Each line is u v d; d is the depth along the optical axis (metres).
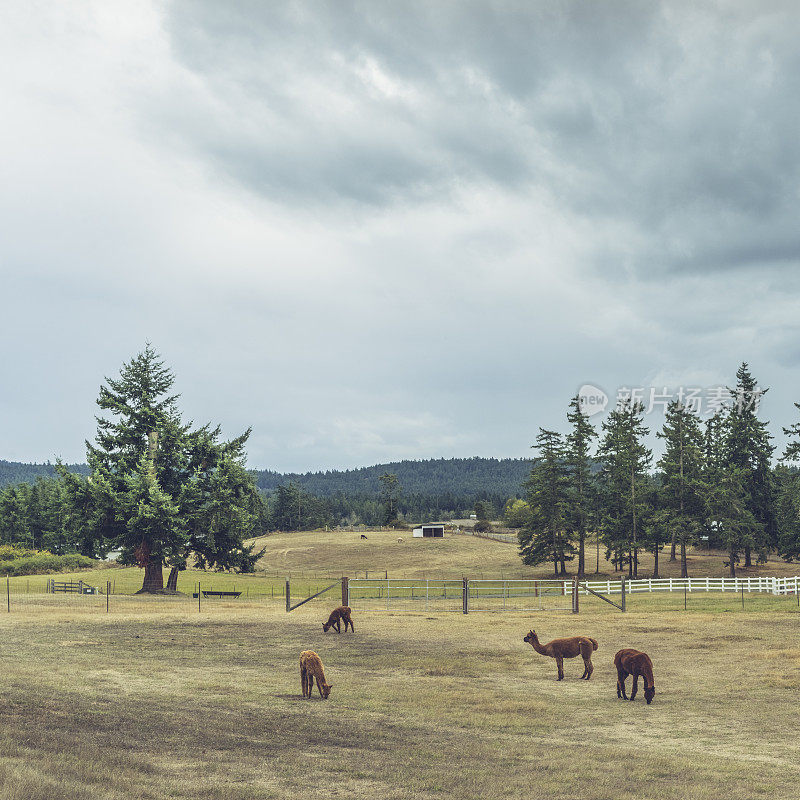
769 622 35.09
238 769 12.29
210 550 59.97
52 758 11.12
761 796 11.89
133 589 63.50
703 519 74.25
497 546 121.62
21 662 22.16
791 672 23.64
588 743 15.91
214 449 60.16
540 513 82.19
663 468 75.75
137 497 56.62
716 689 21.61
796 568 78.44
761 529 73.62
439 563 105.31
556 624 35.31
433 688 21.58
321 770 12.66
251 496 60.34
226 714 16.77
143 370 60.78
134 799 9.86
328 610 40.78
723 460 80.69
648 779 12.91
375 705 18.95
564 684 22.69
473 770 13.23
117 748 12.83
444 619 37.09
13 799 8.69
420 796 11.45
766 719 18.12
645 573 81.50
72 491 57.72
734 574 74.56
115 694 18.11
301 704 18.59
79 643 27.44
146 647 27.22
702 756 14.84
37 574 78.56
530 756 14.48
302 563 111.00
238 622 34.78
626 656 20.52
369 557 114.56
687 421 76.19
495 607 43.66
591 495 83.56
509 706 19.27
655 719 18.20
